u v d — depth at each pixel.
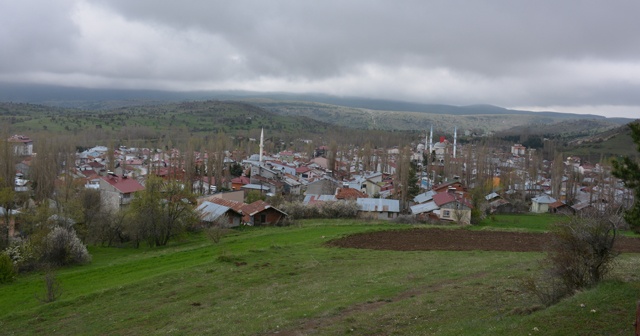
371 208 75.19
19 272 43.44
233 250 44.56
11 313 28.05
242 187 107.38
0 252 44.59
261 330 20.83
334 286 28.56
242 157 161.38
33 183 86.06
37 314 27.77
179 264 39.88
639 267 28.72
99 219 59.41
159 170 112.19
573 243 21.19
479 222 70.12
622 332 15.76
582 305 18.30
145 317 24.88
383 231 53.59
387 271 32.56
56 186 77.12
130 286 31.67
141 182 96.00
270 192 105.25
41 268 43.47
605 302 18.36
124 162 124.94
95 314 26.69
